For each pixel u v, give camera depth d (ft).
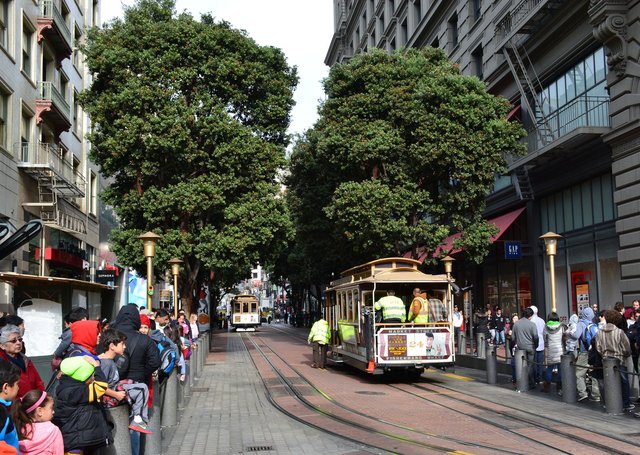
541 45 78.48
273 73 87.15
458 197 76.43
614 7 61.77
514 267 90.74
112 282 121.49
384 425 35.70
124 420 22.07
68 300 46.32
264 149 82.28
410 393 49.42
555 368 48.67
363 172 80.53
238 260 82.53
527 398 45.34
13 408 16.17
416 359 55.62
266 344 118.93
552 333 46.96
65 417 18.85
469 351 78.89
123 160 79.56
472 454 27.96
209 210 82.07
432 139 74.95
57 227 85.40
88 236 112.57
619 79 62.49
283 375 63.77
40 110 82.84
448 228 78.74
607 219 68.64
